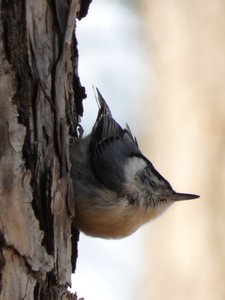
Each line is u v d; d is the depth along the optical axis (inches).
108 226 419.8
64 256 347.9
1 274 306.2
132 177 431.8
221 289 611.8
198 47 649.0
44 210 334.6
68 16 361.4
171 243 628.4
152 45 670.5
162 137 649.6
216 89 636.7
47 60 348.2
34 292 321.1
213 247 617.0
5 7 331.0
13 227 312.5
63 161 350.6
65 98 366.0
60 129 350.6
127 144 439.8
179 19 660.1
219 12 648.4
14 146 319.6
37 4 344.2
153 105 660.1
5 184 313.6
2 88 321.4
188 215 625.6
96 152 409.4
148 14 679.7
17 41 332.8
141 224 450.3
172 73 654.5
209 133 633.0
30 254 317.4
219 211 621.0
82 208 401.1
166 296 624.4
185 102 644.1
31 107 334.0
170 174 637.9
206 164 629.6
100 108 434.9
